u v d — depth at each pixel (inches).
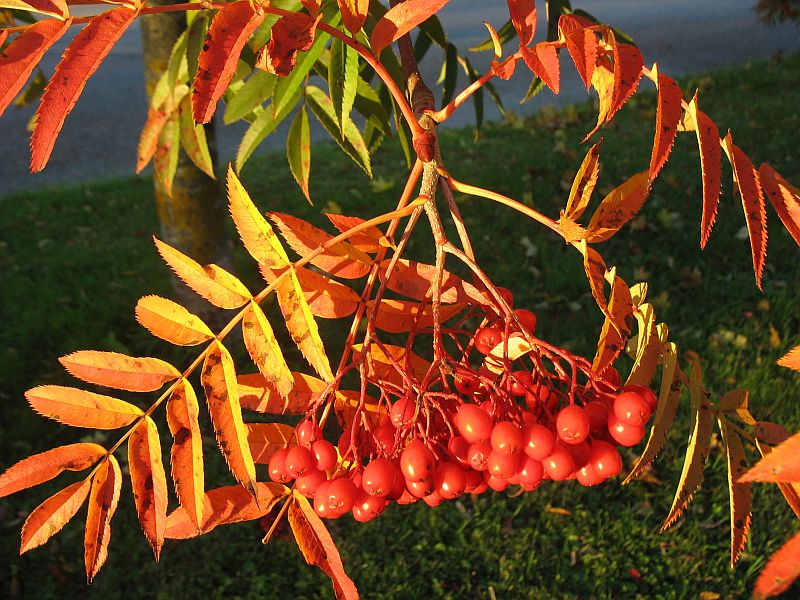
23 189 362.0
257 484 47.0
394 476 45.6
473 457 45.7
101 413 42.2
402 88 74.5
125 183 342.3
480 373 52.6
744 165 40.1
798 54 461.7
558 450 47.1
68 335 197.8
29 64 32.0
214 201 172.1
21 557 143.5
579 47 37.5
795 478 25.8
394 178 295.6
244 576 139.5
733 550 45.1
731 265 216.7
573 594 133.5
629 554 139.6
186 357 182.9
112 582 139.3
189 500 41.9
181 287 184.9
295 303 43.6
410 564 140.0
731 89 383.6
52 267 243.1
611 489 150.9
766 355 178.9
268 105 87.2
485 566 139.3
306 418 46.4
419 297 50.9
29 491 157.9
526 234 236.5
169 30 140.3
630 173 273.9
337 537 145.0
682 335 184.9
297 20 35.8
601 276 43.3
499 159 301.9
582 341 185.6
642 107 360.5
